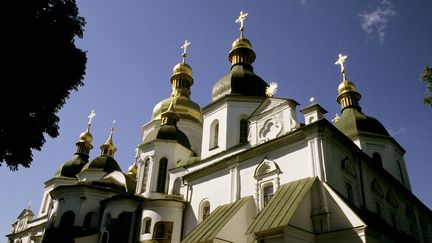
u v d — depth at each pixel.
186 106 48.00
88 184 36.41
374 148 35.78
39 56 11.59
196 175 29.72
